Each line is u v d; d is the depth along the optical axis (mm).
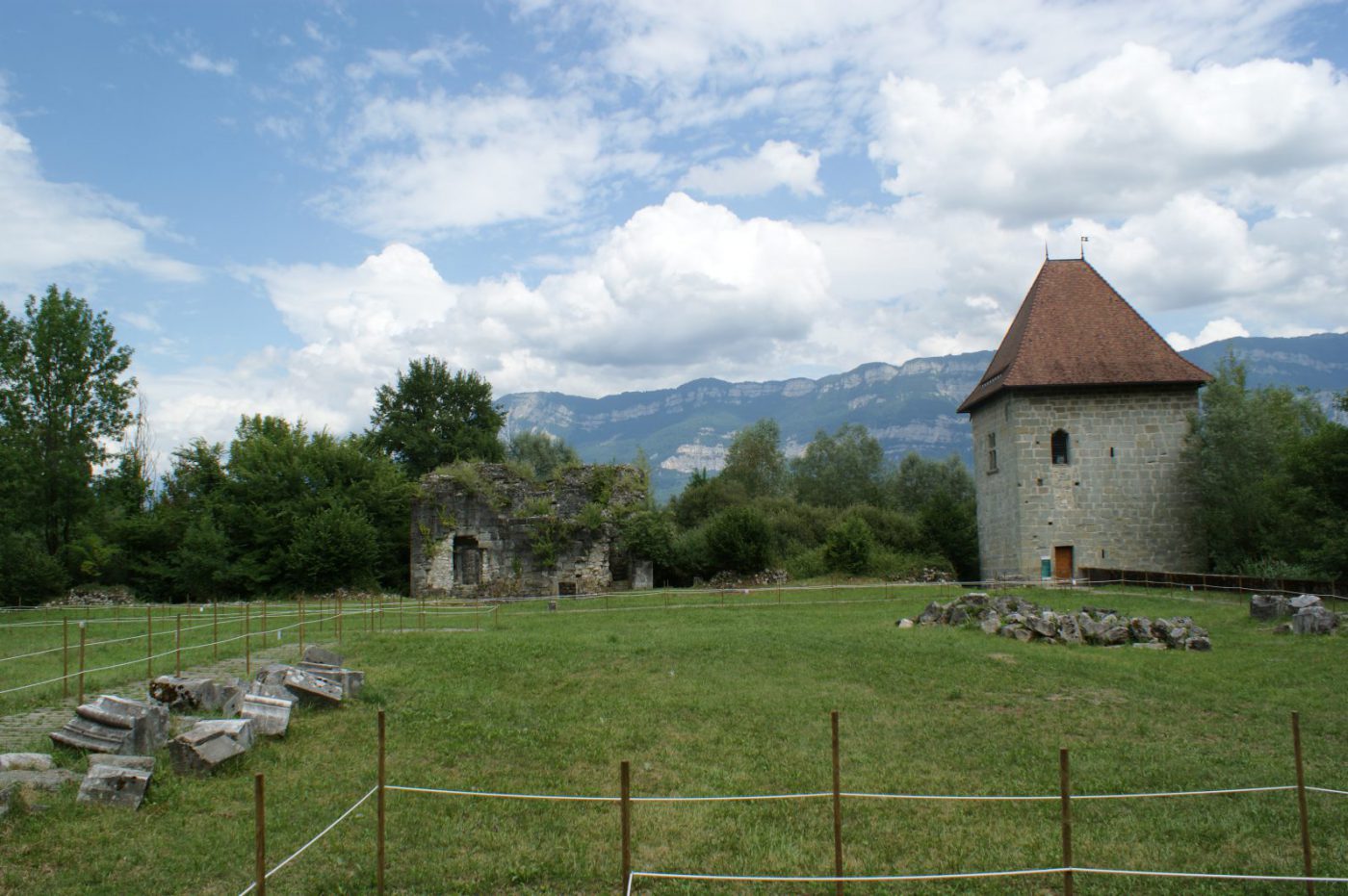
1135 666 18641
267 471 48344
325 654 17484
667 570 48875
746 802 10734
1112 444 40094
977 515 46031
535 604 36969
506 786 11188
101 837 9148
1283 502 35156
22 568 42156
